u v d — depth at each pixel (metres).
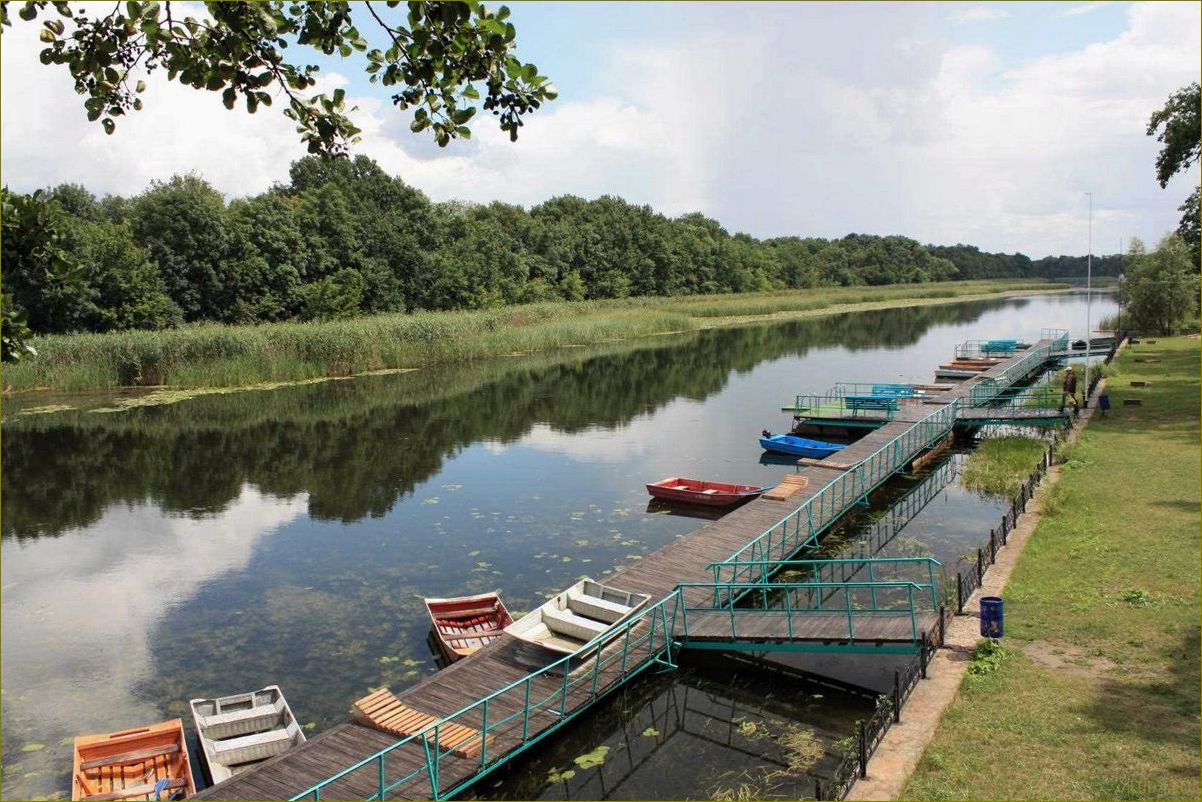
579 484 22.58
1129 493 17.58
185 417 31.77
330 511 20.38
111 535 18.88
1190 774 7.99
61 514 20.47
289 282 59.41
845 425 28.66
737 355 51.59
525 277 79.19
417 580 15.89
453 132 6.26
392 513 20.12
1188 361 37.19
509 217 87.25
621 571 14.81
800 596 14.55
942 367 41.91
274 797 8.77
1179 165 33.59
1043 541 15.12
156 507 20.97
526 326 58.53
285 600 15.12
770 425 30.48
